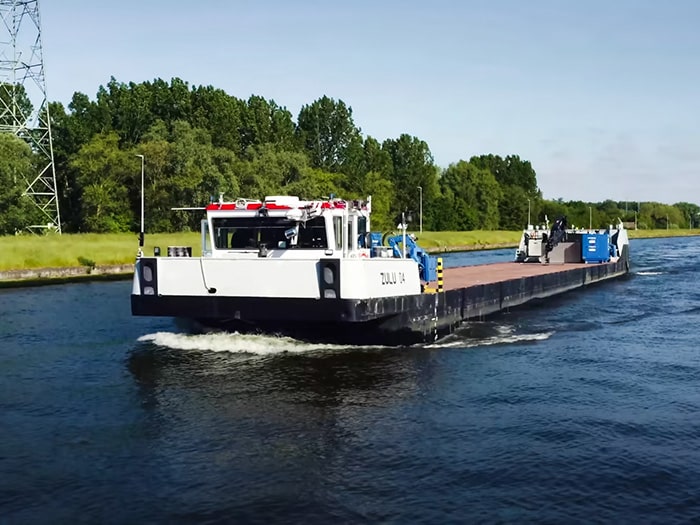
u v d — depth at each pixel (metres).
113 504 8.72
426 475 9.62
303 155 85.06
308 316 15.26
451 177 132.38
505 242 108.62
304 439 11.02
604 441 11.05
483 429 11.56
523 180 157.75
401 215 18.50
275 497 8.91
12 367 16.03
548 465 10.02
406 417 12.16
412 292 17.94
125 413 12.37
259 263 15.43
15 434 11.28
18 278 42.22
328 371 15.20
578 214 151.12
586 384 14.59
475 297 22.47
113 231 72.19
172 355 16.77
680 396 13.71
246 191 75.06
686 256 68.06
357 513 8.48
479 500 8.85
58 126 86.19
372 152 112.00
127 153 74.00
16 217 61.12
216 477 9.54
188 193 70.94
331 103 106.69
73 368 15.86
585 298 30.45
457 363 16.41
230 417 12.10
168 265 16.09
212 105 88.69
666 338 20.06
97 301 29.66
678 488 9.27
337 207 16.27
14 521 8.28
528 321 23.30
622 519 8.36
